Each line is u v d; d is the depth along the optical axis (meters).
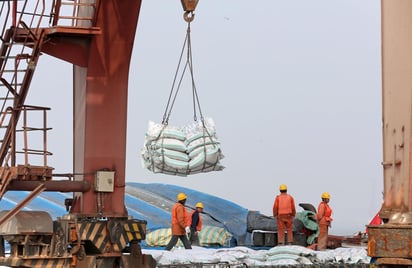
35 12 17.70
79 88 18.89
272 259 22.00
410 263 8.36
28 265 17.02
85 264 17.27
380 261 8.60
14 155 17.08
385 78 8.73
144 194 34.25
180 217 24.38
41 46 17.47
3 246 18.08
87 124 18.20
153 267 18.16
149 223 30.42
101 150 18.22
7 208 29.98
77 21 18.92
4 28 17.80
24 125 17.14
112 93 18.27
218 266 20.34
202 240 27.91
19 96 17.22
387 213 8.68
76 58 18.25
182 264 18.95
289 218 27.36
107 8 17.97
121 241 17.77
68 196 32.03
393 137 8.63
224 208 32.91
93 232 17.50
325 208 27.77
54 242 17.41
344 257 22.61
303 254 22.02
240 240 29.62
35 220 17.45
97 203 18.12
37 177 17.34
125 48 18.20
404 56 8.54
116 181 18.23
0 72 17.42
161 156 20.39
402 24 8.56
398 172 8.56
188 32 20.11
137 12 18.00
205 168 20.70
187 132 20.91
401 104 8.55
